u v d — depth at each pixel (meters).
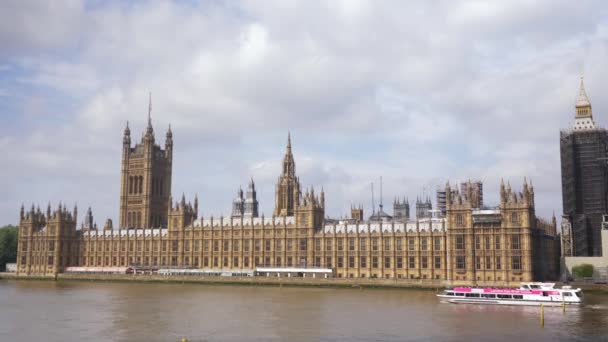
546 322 125.75
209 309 149.00
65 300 173.38
